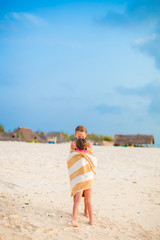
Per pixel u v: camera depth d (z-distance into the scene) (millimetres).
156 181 9273
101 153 17156
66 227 3895
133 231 4195
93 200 6141
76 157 4262
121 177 9523
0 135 49156
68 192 6762
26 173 8562
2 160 10391
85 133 4605
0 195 5441
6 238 3189
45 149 17328
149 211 5570
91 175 4242
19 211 4395
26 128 52188
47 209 4801
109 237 3729
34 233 3473
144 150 23172
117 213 5203
